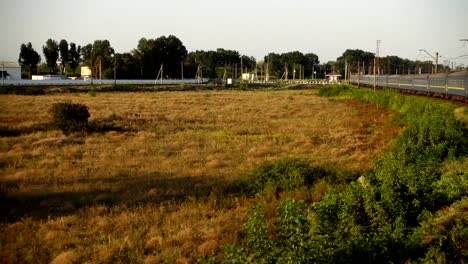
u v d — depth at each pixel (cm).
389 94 4869
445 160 1739
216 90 9556
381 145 2597
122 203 1544
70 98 6244
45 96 6588
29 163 2102
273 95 7600
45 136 2820
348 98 6525
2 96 6334
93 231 1295
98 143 2652
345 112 4678
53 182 1788
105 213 1448
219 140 2800
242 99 6512
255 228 902
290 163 1880
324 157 2302
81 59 14612
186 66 14538
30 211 1464
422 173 1345
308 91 9306
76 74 14650
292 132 3209
